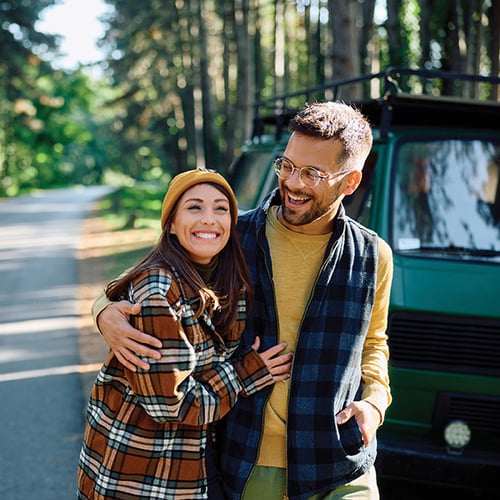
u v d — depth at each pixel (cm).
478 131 495
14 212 3525
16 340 918
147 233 2209
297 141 253
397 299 422
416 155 476
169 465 247
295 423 255
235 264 254
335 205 259
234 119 2988
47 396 679
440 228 456
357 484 264
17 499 467
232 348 256
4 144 5962
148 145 4359
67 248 1997
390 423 424
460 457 409
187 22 3219
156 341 235
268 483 262
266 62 3594
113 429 246
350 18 1120
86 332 962
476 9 1967
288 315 263
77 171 8469
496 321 418
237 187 747
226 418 262
